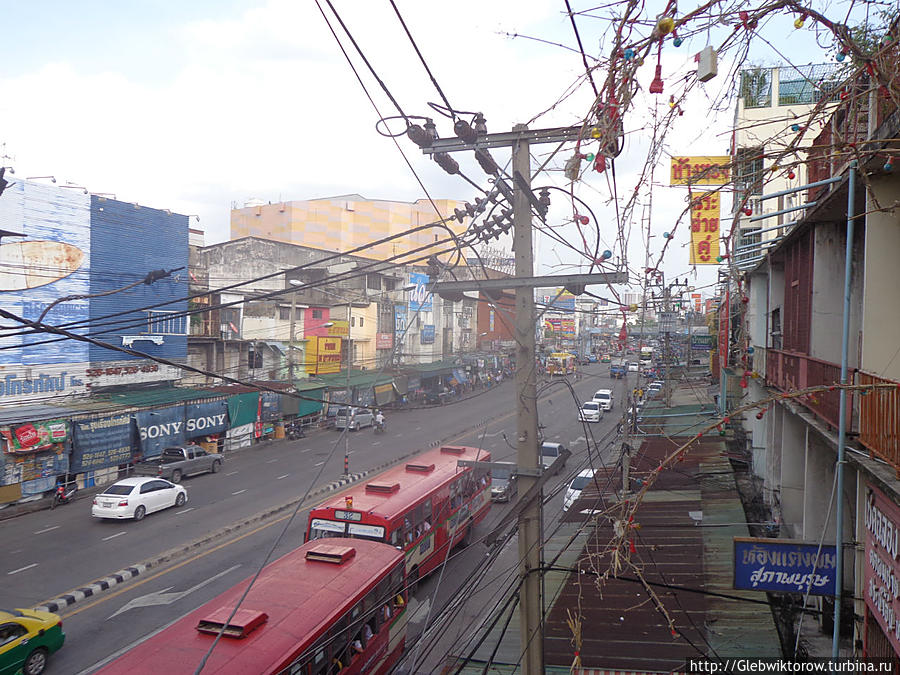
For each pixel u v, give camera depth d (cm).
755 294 1898
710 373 4378
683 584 1030
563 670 805
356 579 1003
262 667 732
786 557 712
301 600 900
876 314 761
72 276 2536
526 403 795
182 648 754
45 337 2442
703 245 1652
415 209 7062
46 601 1412
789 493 1341
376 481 1677
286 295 3797
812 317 1061
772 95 1952
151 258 2895
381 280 4872
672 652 830
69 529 1953
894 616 613
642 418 2394
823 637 986
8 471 2153
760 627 886
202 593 1471
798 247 1221
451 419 4322
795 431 1339
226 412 3130
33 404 2409
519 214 780
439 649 1184
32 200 2377
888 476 632
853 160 707
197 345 3212
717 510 1417
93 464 2438
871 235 762
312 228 6506
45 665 1143
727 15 362
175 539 1855
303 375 3853
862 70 439
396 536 1427
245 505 2230
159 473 2473
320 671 844
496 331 7194
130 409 2598
